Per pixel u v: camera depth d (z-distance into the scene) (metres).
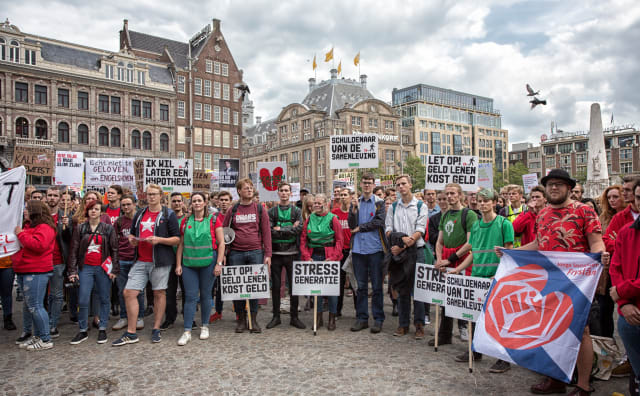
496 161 104.88
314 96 83.19
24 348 6.27
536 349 4.45
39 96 38.91
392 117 79.00
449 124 95.75
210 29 54.38
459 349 6.16
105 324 6.59
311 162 76.44
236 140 54.84
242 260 7.23
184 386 4.84
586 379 4.43
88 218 6.84
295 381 4.96
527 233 6.23
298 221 7.50
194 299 6.67
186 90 50.44
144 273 6.54
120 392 4.71
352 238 7.40
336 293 7.11
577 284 4.41
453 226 6.18
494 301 4.87
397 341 6.55
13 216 6.11
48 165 13.54
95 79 41.34
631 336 3.78
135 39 52.50
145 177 10.01
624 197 5.20
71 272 6.50
